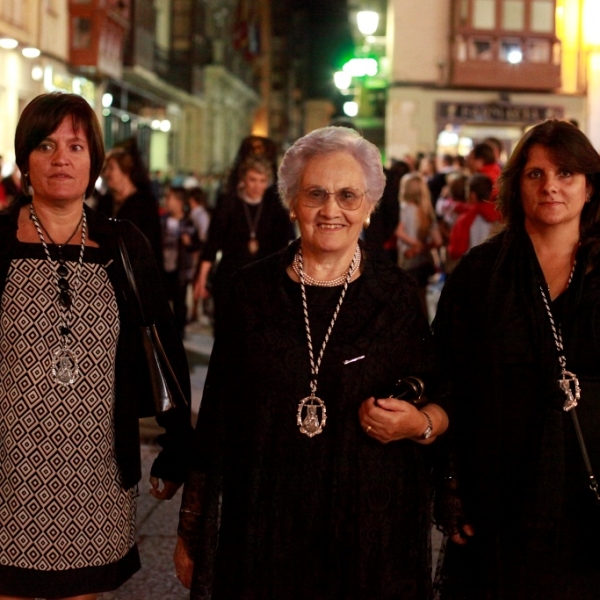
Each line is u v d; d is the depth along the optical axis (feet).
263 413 10.24
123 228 11.95
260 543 10.23
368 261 10.70
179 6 148.25
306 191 10.30
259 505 10.23
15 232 11.50
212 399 10.75
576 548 10.96
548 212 11.21
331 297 10.50
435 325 11.91
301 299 10.48
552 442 10.82
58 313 11.26
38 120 11.33
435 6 106.73
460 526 11.38
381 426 10.01
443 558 11.91
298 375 10.24
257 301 10.53
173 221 39.58
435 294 54.19
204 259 25.41
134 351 11.87
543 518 10.79
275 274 10.61
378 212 25.70
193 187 50.90
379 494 10.28
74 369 11.22
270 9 248.11
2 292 11.25
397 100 107.96
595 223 11.36
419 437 10.41
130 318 11.75
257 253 24.75
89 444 11.30
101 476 11.43
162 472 12.56
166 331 12.35
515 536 11.00
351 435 10.22
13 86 85.10
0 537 11.20
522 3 106.52
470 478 11.23
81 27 99.86
